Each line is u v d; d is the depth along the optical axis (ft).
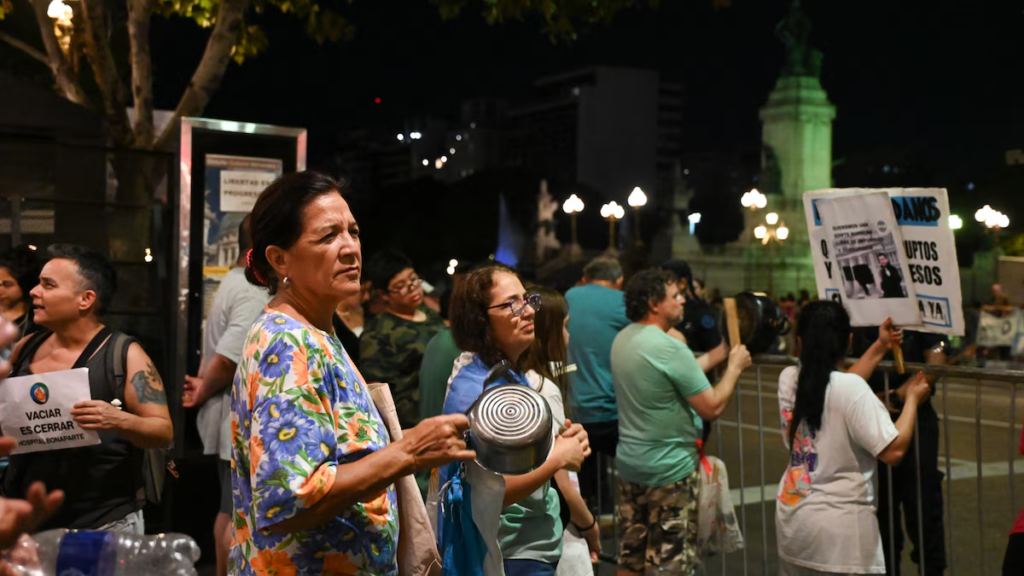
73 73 29.84
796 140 148.46
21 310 13.55
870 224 14.66
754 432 29.89
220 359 15.71
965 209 163.84
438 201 222.89
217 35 28.99
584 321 20.21
